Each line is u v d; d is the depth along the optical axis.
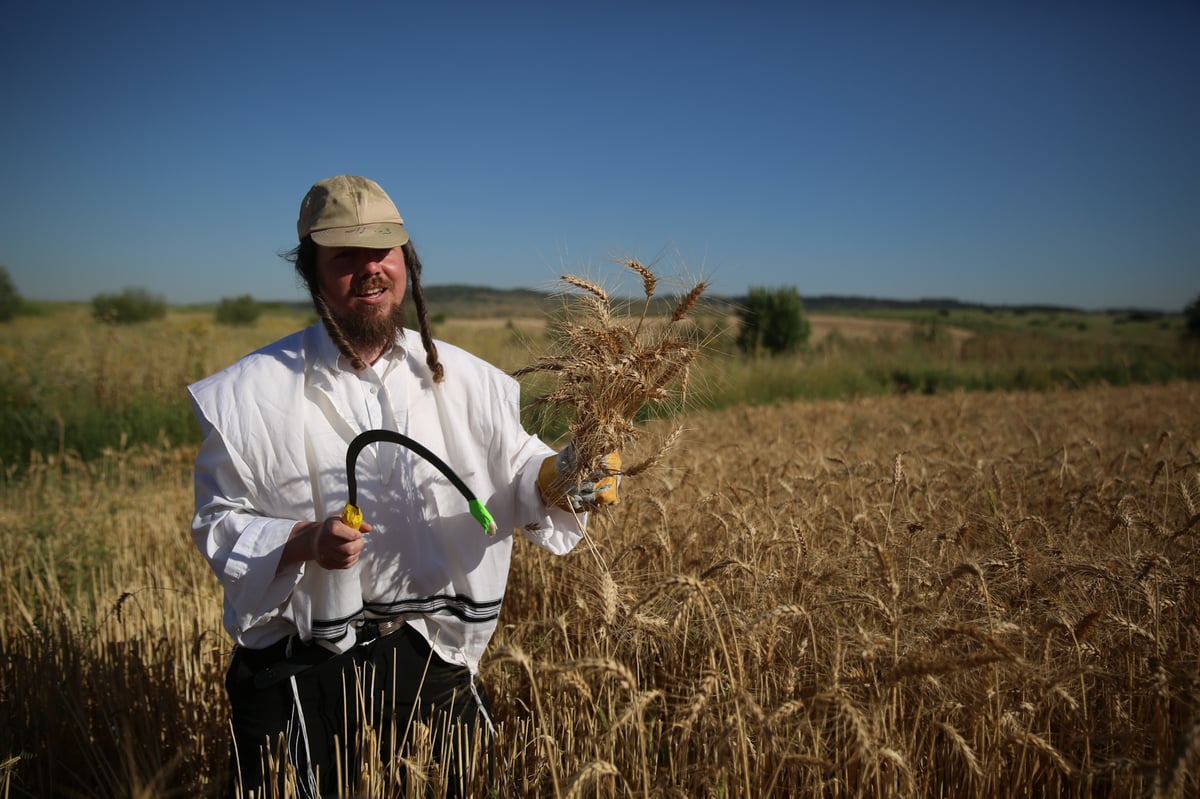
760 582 3.00
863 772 2.21
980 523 3.88
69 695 3.22
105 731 3.15
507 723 2.89
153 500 7.20
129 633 3.95
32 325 22.94
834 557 3.22
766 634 2.51
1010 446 7.46
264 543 2.19
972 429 9.31
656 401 2.35
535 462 2.51
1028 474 4.88
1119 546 3.40
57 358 11.77
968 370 21.69
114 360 11.82
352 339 2.38
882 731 2.20
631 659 2.91
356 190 2.29
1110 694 2.59
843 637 2.67
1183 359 23.95
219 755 3.11
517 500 2.52
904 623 2.58
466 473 2.47
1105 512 3.89
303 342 2.44
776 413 12.52
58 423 9.71
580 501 2.40
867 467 4.91
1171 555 3.24
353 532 2.11
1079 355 24.42
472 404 2.50
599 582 2.69
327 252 2.31
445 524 2.47
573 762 2.41
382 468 2.38
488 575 2.51
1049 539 3.29
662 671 2.88
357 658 2.39
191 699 3.28
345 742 2.36
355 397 2.40
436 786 2.34
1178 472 4.30
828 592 2.87
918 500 4.37
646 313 2.33
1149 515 3.83
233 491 2.33
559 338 2.38
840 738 2.40
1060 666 2.61
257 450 2.30
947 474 4.94
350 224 2.23
